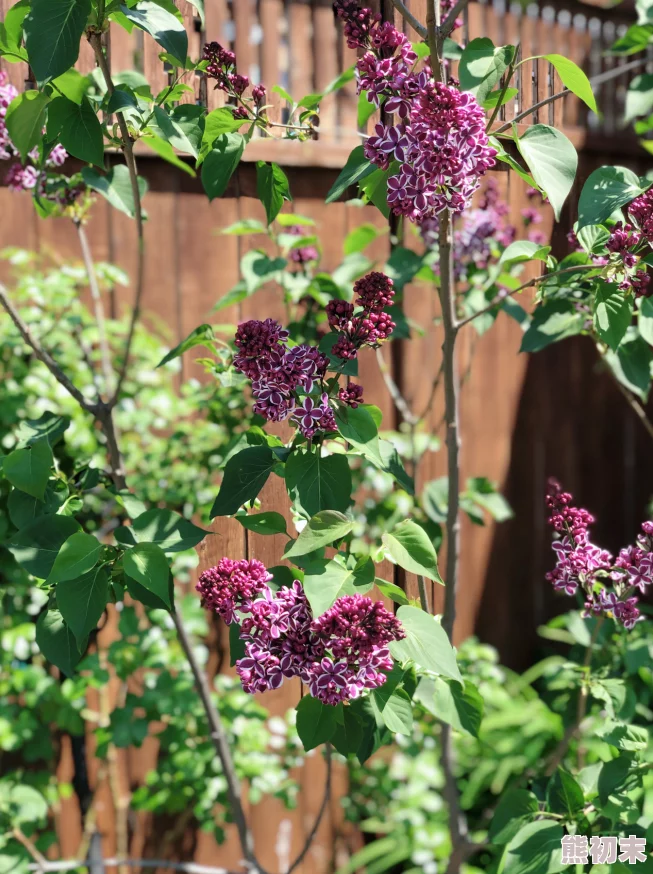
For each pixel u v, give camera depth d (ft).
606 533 7.37
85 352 4.21
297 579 2.54
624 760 2.93
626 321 2.68
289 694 5.13
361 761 2.72
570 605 7.08
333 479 2.38
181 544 2.55
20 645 4.26
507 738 5.49
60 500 2.84
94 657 4.50
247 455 2.59
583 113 5.37
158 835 5.15
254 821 5.39
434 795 5.41
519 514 6.72
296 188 4.90
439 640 2.32
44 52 2.22
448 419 3.08
